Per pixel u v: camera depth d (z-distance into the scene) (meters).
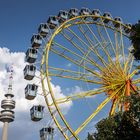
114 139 34.12
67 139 43.78
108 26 56.00
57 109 44.44
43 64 47.94
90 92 47.66
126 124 33.94
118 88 49.06
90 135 35.94
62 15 55.22
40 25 54.22
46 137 46.44
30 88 49.84
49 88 45.56
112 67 50.12
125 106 34.91
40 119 49.75
